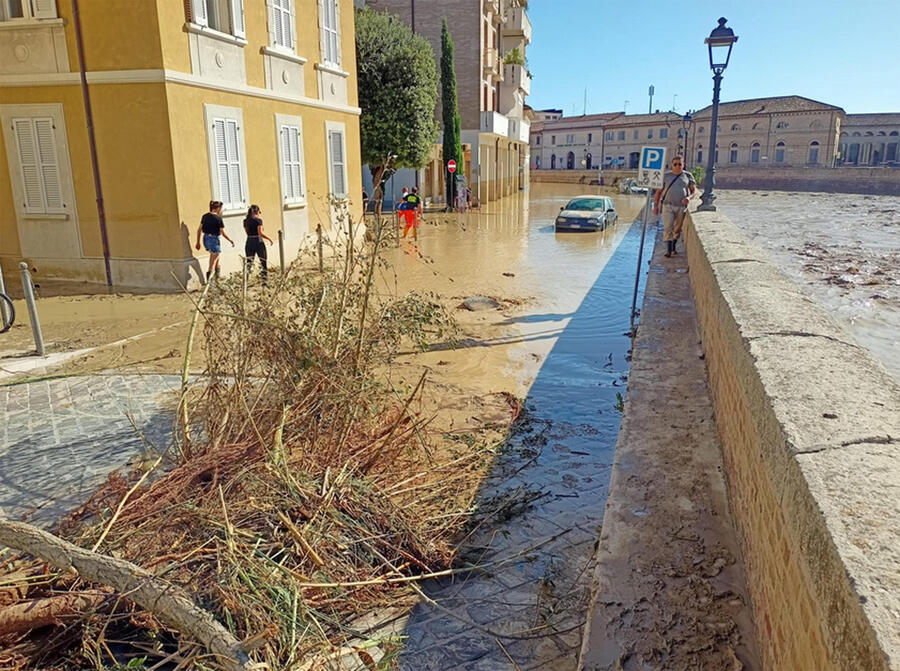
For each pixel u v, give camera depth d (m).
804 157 81.25
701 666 2.79
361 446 4.96
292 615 3.25
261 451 4.50
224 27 13.54
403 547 4.13
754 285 5.00
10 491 4.98
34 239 13.27
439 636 3.52
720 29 12.48
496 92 46.25
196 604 3.30
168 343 9.24
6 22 12.12
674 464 4.53
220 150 13.41
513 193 54.97
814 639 1.87
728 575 3.36
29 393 7.12
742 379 3.54
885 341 8.07
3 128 12.74
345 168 18.69
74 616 3.33
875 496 1.90
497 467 5.48
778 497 2.39
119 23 11.75
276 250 15.41
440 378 7.79
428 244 20.89
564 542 4.40
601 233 24.23
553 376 7.94
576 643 3.46
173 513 3.97
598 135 102.19
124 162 12.38
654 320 8.50
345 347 5.18
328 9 17.39
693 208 16.95
